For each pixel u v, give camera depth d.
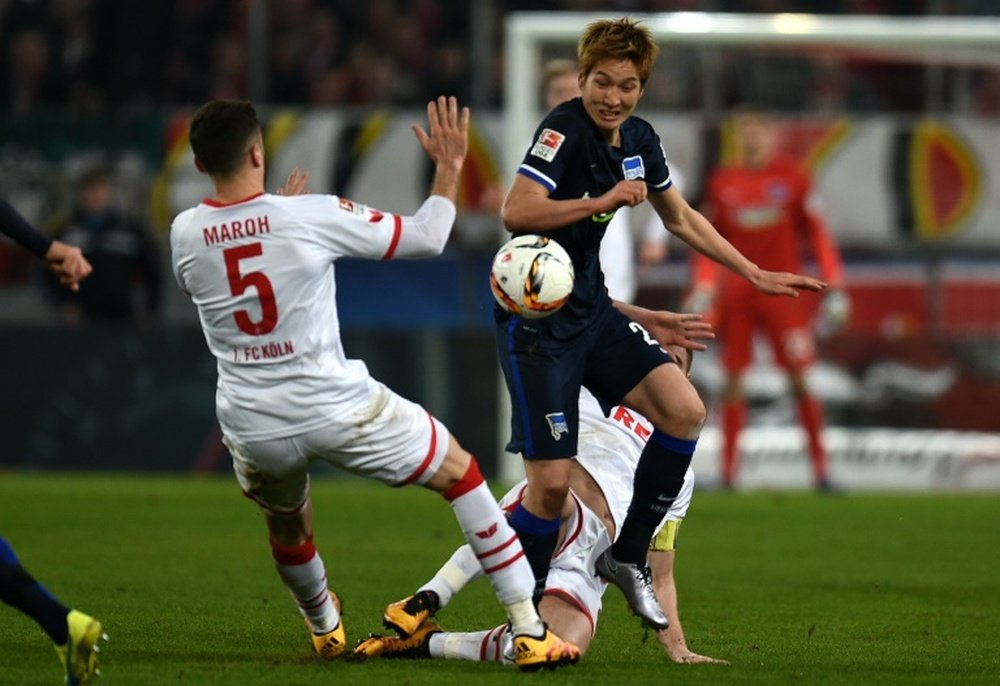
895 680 17.80
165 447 48.97
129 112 54.22
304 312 16.58
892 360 50.06
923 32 47.56
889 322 51.62
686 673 17.83
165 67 60.12
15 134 53.09
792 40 48.12
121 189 52.75
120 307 52.34
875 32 47.78
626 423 19.67
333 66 59.38
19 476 48.00
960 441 49.88
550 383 18.58
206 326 17.00
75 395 49.25
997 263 51.50
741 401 46.72
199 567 28.23
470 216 52.25
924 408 50.03
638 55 18.52
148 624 21.45
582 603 18.56
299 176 19.23
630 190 18.00
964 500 45.34
